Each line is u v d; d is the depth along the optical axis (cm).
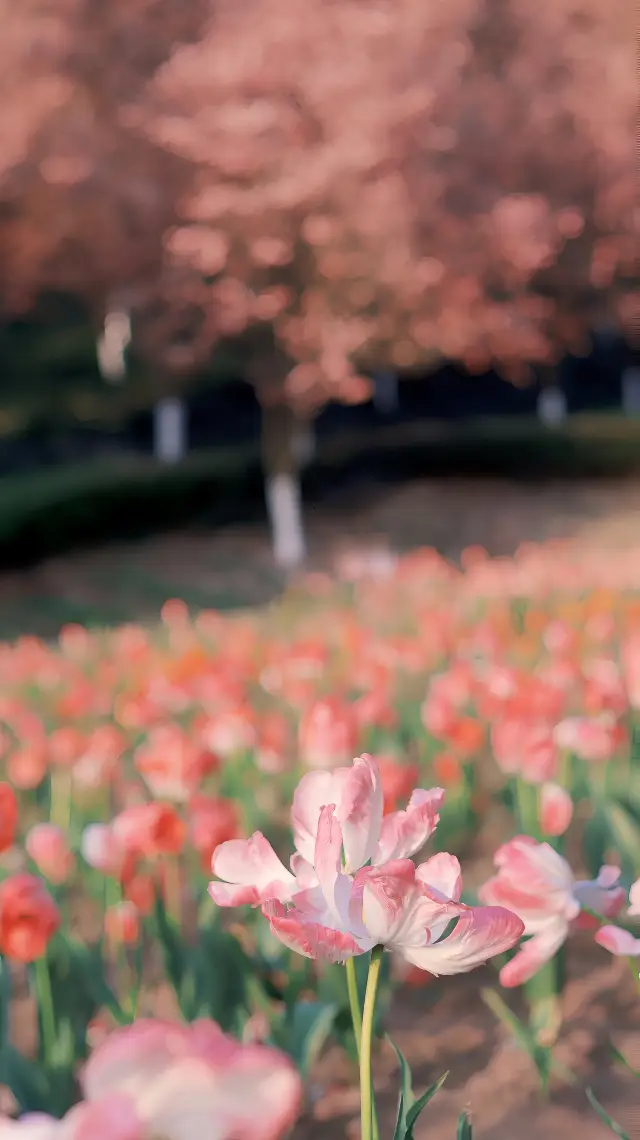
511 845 131
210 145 1356
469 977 265
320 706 231
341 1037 213
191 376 1952
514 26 1578
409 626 760
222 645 673
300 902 100
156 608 1464
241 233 1399
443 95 1379
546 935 130
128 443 2662
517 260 1468
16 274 1563
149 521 1852
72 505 1728
